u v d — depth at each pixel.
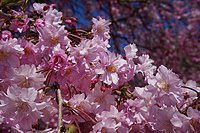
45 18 0.55
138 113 0.53
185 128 0.51
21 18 0.57
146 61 0.59
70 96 0.55
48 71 0.52
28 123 0.48
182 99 0.54
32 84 0.50
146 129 0.55
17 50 0.51
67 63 0.52
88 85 0.54
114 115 0.52
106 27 0.59
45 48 0.53
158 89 0.53
